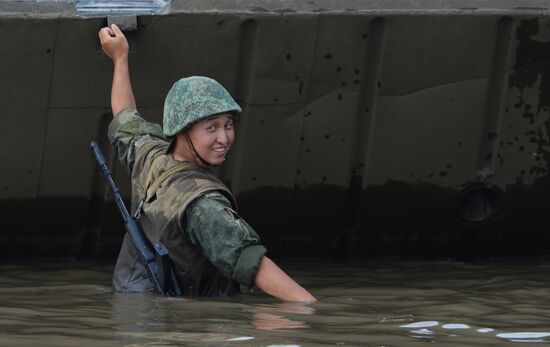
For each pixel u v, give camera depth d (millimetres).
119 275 15969
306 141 17531
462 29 16922
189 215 15000
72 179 17594
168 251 15258
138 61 16578
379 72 17109
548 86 17594
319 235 18781
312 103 17219
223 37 16531
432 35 16922
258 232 18516
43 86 16656
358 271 18281
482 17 16859
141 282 15758
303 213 18344
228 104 15094
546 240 19453
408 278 17641
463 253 19422
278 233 18594
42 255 18578
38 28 16094
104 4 16734
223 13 16312
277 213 18203
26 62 16391
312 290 16391
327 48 16797
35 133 17031
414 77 17234
